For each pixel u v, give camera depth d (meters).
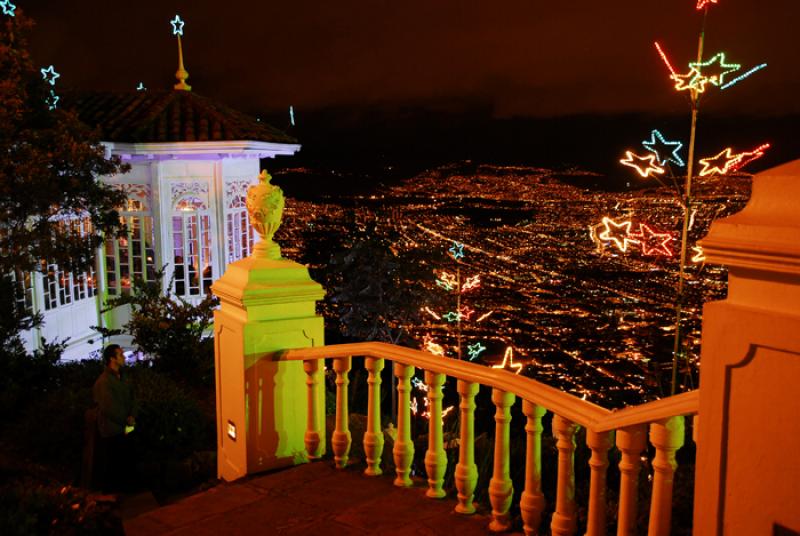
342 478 4.62
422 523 3.95
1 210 9.46
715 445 2.21
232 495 4.43
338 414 4.78
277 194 4.93
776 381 2.04
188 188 14.82
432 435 4.23
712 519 2.24
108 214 11.02
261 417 4.78
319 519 4.07
